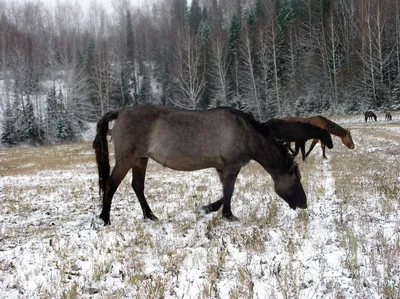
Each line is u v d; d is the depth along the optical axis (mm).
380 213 5875
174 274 3840
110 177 6250
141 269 3996
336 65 52031
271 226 5621
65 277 3895
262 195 8211
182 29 58625
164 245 4836
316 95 50656
